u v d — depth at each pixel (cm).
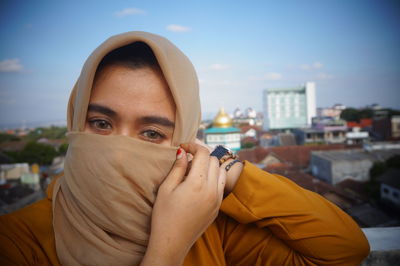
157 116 79
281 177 100
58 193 87
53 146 3959
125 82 78
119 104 78
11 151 3662
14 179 2817
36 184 2586
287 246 91
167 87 81
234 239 96
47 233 85
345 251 86
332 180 2223
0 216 87
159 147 78
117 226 77
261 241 93
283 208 86
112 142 76
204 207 71
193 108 94
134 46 80
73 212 81
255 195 87
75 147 79
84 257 76
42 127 6488
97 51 79
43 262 81
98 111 80
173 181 73
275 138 4109
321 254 85
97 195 77
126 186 77
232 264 99
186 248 70
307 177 2056
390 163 2225
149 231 78
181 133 84
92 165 77
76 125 84
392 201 1788
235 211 89
